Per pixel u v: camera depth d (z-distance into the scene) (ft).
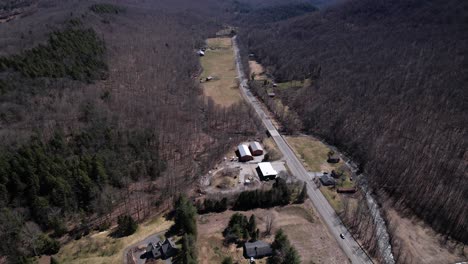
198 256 254.47
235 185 346.95
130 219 275.80
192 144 420.77
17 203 271.08
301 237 280.10
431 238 283.59
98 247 263.29
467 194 309.63
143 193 330.75
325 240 278.67
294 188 335.26
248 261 252.62
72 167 300.81
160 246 256.93
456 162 350.23
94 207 296.92
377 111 463.42
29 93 394.11
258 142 437.99
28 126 346.33
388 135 410.93
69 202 287.69
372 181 354.74
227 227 286.87
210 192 333.21
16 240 252.83
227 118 488.85
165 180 345.92
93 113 391.45
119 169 333.21
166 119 446.19
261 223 293.84
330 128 463.83
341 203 324.60
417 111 448.65
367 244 275.59
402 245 274.16
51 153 310.45
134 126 399.85
